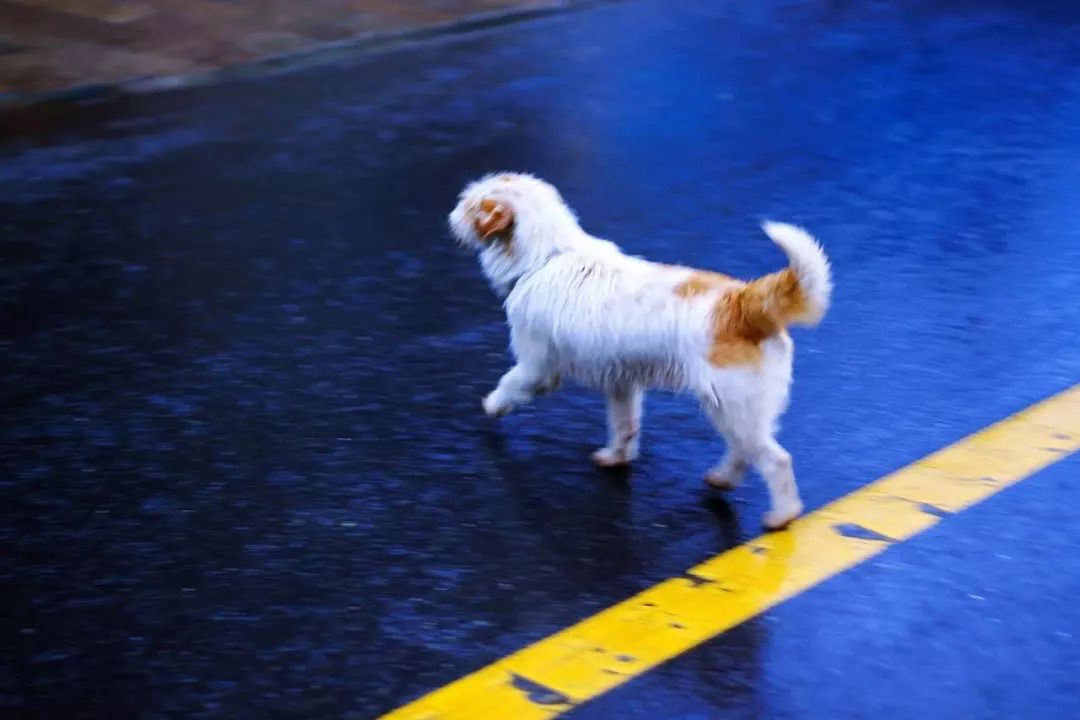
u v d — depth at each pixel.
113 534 5.21
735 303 5.02
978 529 5.31
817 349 6.80
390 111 10.16
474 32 12.02
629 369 5.36
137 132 9.67
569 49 11.69
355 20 12.16
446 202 8.59
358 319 7.07
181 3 12.40
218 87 10.55
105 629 4.66
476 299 7.34
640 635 4.65
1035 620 4.79
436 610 4.78
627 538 5.23
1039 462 5.80
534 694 4.34
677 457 5.82
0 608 4.77
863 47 11.93
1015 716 4.31
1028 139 9.84
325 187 8.81
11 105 9.99
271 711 4.26
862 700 4.37
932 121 10.20
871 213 8.52
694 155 9.47
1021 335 6.98
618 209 8.52
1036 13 13.01
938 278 7.62
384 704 4.29
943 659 4.57
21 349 6.70
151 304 7.20
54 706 4.29
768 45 11.93
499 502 5.47
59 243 7.93
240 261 7.73
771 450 5.18
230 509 5.39
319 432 5.98
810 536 5.25
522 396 5.82
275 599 4.83
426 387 6.39
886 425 6.10
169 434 5.94
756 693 4.38
